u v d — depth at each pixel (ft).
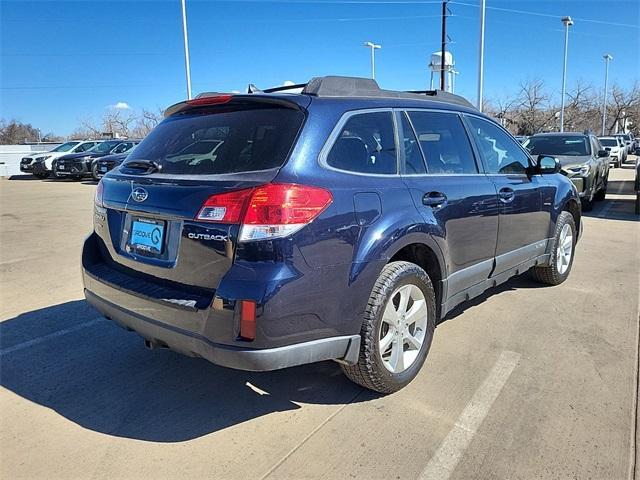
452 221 11.57
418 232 10.40
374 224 9.54
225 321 8.15
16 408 10.30
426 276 10.82
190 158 9.75
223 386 11.18
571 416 9.68
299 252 8.34
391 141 10.75
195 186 8.84
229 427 9.59
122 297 9.73
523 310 15.39
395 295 10.25
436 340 13.24
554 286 17.75
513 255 14.53
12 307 16.26
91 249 11.23
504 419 9.61
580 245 24.48
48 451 8.89
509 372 11.44
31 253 24.11
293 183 8.43
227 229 8.24
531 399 10.30
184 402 10.52
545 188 16.03
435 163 11.78
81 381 11.44
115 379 11.51
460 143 12.88
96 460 8.64
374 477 8.13
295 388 11.03
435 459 8.52
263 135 9.25
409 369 10.73
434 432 9.27
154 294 9.09
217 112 10.32
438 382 11.05
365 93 10.89
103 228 10.78
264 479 8.11
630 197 45.01
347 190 9.20
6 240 27.40
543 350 12.57
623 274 19.21
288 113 9.44
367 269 9.34
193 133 10.23
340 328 9.12
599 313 15.07
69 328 14.51
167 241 9.17
